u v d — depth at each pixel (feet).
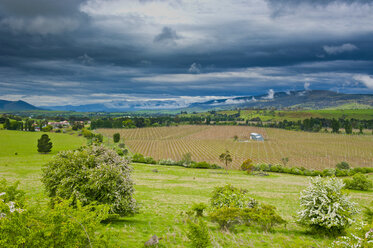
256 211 77.10
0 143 413.18
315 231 68.90
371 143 531.91
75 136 561.43
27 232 29.55
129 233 60.59
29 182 142.72
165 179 216.95
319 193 70.28
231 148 485.97
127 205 69.62
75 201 64.23
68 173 68.69
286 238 62.34
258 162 375.45
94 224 35.88
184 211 99.55
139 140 572.92
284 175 282.36
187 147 492.13
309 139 590.96
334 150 468.34
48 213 33.60
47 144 346.33
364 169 290.15
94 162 73.10
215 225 78.38
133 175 227.81
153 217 85.61
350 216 67.67
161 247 51.62
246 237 64.75
